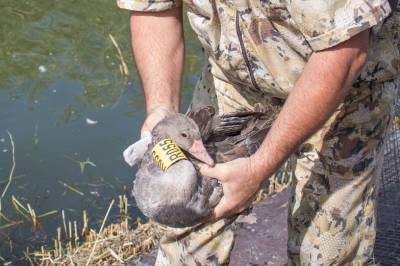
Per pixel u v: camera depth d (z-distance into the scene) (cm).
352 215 360
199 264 370
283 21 320
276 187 569
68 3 850
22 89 710
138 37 359
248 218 370
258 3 321
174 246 375
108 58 758
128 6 354
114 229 531
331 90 293
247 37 333
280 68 333
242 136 327
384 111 350
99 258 501
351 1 284
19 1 850
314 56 294
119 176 604
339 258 366
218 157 320
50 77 728
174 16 359
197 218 310
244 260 494
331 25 285
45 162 616
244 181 310
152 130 319
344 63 290
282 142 303
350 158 351
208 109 334
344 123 347
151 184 305
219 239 368
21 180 596
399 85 384
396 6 331
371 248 372
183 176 300
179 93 358
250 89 361
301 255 372
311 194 362
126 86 717
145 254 502
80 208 570
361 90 342
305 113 296
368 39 300
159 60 354
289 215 374
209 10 340
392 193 517
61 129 656
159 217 308
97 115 675
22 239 536
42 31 799
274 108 339
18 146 635
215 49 348
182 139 311
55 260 507
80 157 623
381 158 363
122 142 641
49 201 576
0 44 777
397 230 497
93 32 800
